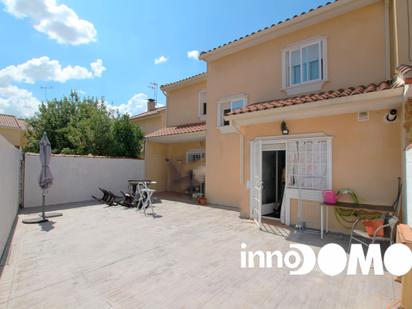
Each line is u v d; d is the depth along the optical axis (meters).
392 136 5.98
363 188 6.30
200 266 4.69
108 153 16.25
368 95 5.56
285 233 6.84
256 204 8.43
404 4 6.41
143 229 7.40
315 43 8.61
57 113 21.31
